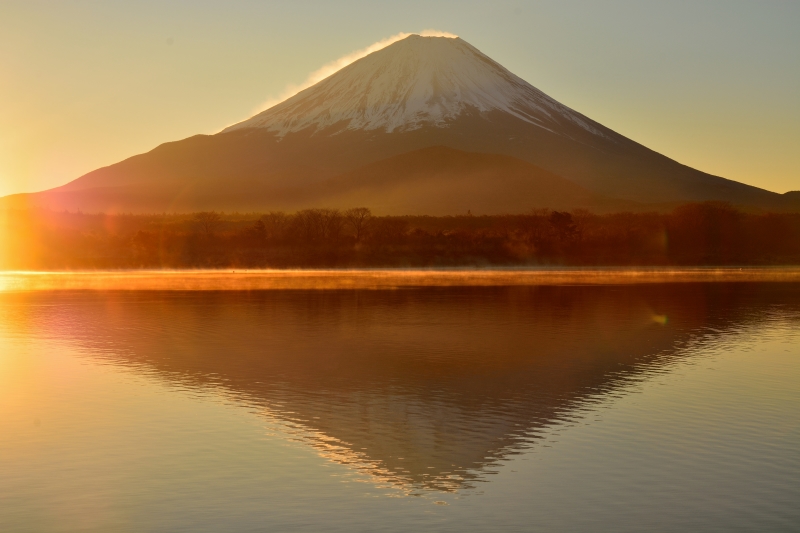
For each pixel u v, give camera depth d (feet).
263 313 159.43
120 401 75.31
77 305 177.37
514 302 185.16
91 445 59.77
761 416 69.00
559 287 239.30
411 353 106.01
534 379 87.10
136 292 216.33
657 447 59.21
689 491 49.78
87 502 48.06
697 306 176.35
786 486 50.62
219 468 54.39
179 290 223.92
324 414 70.08
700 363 98.17
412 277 295.89
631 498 48.65
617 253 428.56
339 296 202.18
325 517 45.68
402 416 69.31
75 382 84.94
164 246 400.88
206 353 105.81
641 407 72.84
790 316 154.92
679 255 431.43
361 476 52.85
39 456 57.00
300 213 600.39
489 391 80.48
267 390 80.84
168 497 48.85
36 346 112.78
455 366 95.81
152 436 62.39
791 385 83.46
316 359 100.94
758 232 462.60
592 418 68.54
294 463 55.52
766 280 278.46
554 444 60.23
